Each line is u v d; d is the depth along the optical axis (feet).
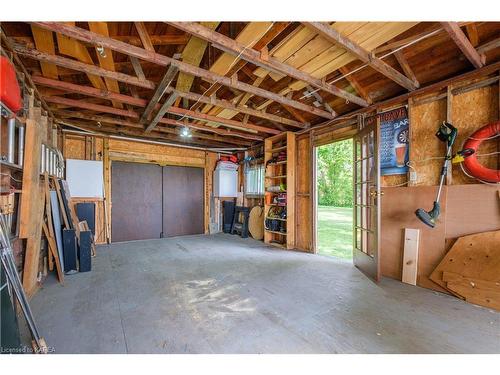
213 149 23.20
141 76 9.62
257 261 13.35
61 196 12.51
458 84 9.11
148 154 20.56
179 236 21.63
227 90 12.69
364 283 9.99
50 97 11.40
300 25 7.10
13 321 5.09
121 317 7.13
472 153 8.36
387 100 11.30
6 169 7.03
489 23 7.63
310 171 15.87
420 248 9.75
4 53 6.89
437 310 7.56
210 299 8.41
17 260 7.92
